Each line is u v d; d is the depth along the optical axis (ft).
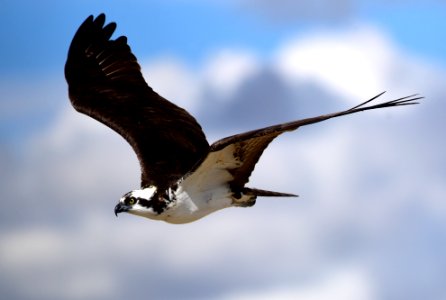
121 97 55.11
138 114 54.19
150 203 48.75
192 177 47.55
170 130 53.26
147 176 50.75
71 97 55.57
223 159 46.06
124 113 54.39
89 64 56.29
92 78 55.93
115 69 55.93
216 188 48.21
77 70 56.24
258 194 49.26
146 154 52.26
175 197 48.39
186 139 52.75
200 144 52.60
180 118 53.57
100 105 54.90
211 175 47.52
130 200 49.14
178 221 49.37
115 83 55.62
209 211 48.85
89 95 55.42
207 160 45.80
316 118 38.52
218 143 41.52
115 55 56.18
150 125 53.62
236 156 46.03
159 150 52.39
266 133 39.70
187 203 48.39
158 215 48.96
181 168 51.01
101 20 57.06
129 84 55.36
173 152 52.21
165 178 50.21
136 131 53.52
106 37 56.65
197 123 53.26
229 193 48.39
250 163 46.93
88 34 56.85
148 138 53.11
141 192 49.24
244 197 48.96
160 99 54.54
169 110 53.98
